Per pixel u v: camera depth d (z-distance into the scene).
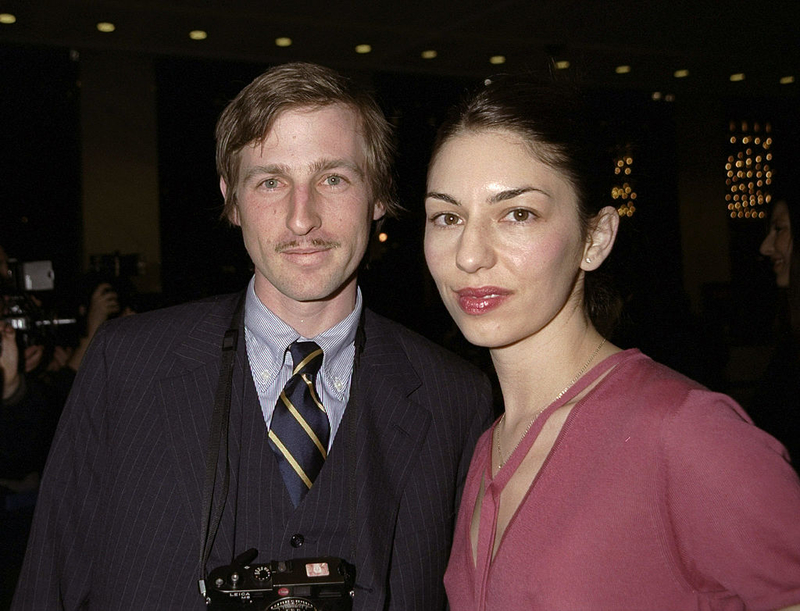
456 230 1.20
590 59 8.02
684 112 10.27
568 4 6.31
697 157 10.36
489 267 1.15
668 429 1.03
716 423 1.00
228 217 1.60
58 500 1.45
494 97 1.16
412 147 7.82
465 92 1.25
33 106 7.77
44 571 1.42
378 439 1.55
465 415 1.66
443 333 7.62
